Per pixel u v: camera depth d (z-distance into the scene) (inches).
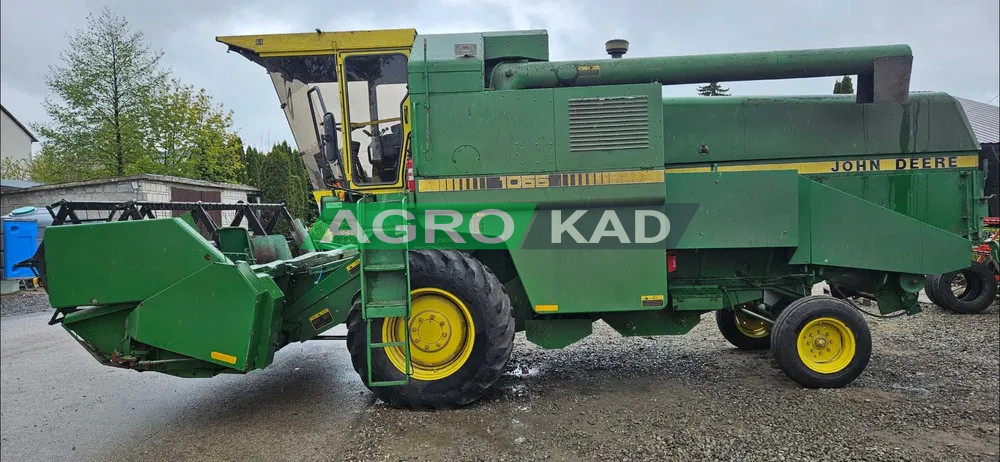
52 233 133.0
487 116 143.6
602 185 143.7
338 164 170.4
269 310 134.6
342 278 152.6
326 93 169.0
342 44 165.2
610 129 143.9
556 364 183.5
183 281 131.3
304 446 122.8
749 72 157.5
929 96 171.9
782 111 171.3
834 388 151.4
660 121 143.9
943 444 117.2
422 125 143.8
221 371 138.8
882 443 117.6
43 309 340.8
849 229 161.0
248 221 198.2
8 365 203.8
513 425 130.3
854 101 172.6
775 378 162.9
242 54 171.2
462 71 143.6
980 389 150.3
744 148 171.0
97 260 132.9
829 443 117.6
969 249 161.9
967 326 229.5
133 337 133.5
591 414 136.1
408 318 134.0
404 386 140.5
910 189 170.6
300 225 209.9
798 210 158.9
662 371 172.6
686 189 153.8
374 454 116.3
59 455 123.8
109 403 157.6
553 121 143.7
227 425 137.1
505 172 143.8
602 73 155.2
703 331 231.8
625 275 146.3
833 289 187.8
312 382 170.7
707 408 138.4
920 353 187.2
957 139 171.2
